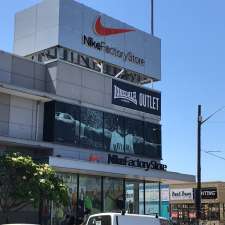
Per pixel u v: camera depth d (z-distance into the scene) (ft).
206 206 208.64
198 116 104.53
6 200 73.36
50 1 105.91
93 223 58.44
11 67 95.14
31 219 89.71
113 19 116.57
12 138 88.33
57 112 96.99
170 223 62.44
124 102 113.39
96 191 100.01
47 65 101.24
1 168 72.90
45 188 71.97
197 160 102.68
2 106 91.25
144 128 117.60
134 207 108.37
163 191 123.13
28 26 109.40
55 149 95.45
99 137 105.29
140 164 109.09
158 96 123.44
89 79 105.81
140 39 123.03
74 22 106.83
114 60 114.93
